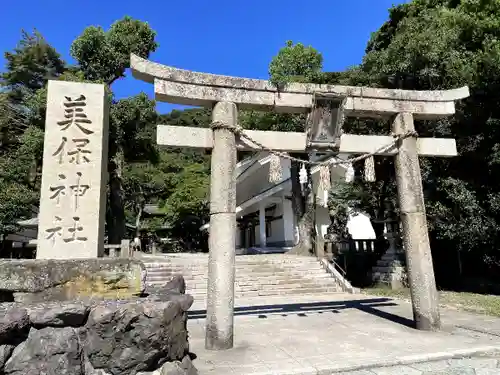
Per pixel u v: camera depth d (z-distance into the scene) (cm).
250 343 654
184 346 467
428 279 734
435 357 555
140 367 400
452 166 1288
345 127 1545
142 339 399
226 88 714
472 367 523
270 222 3147
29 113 2091
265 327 786
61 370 376
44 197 546
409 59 1332
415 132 790
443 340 643
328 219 2581
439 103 826
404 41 1390
